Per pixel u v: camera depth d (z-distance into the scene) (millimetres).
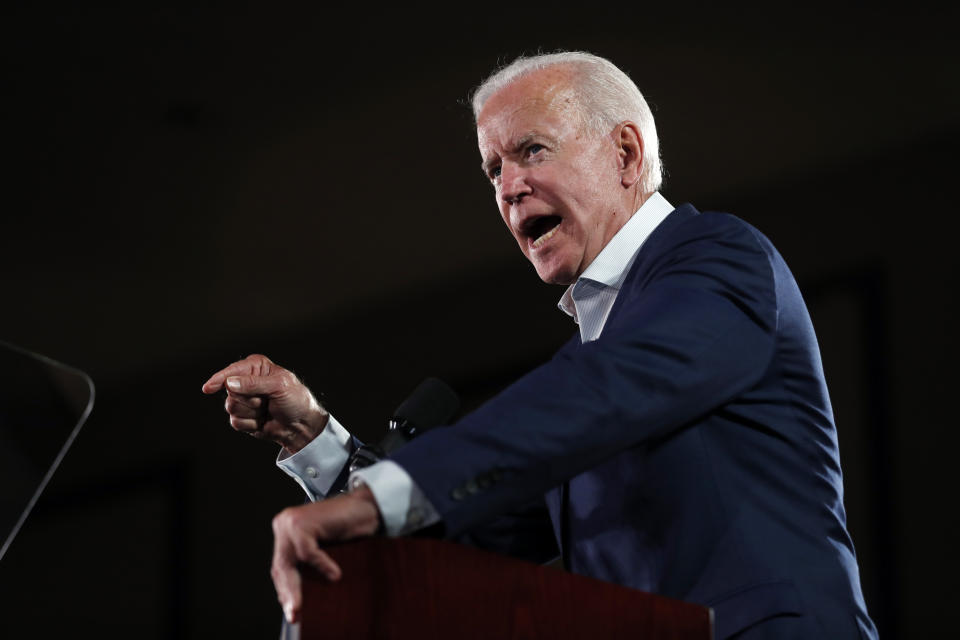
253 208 9273
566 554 3068
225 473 9711
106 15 8484
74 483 9727
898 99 8297
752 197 8594
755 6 8234
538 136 3457
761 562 2699
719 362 2697
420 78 8742
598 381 2545
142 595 9648
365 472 2332
